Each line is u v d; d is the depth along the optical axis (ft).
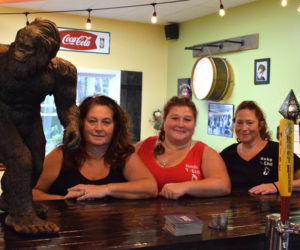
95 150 6.38
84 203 5.57
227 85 16.74
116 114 6.37
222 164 7.07
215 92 16.71
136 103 21.07
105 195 5.84
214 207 5.57
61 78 4.21
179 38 20.54
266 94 15.11
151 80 21.38
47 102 20.52
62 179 6.42
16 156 3.97
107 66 20.34
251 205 5.76
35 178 4.40
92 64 20.02
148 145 7.61
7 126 4.00
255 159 8.32
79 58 19.72
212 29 17.99
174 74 21.01
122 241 3.92
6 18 18.04
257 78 15.44
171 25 20.42
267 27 14.99
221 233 4.27
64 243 3.80
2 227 4.19
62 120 4.40
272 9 14.74
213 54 17.85
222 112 17.40
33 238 3.90
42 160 4.38
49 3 17.10
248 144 8.43
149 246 3.81
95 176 6.39
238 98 16.52
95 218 4.75
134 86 20.95
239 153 8.65
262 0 15.20
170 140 7.35
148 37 21.12
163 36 21.45
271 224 3.35
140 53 21.02
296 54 13.76
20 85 3.84
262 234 4.30
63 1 16.67
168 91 21.58
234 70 16.74
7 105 3.99
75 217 4.77
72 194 5.75
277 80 14.58
